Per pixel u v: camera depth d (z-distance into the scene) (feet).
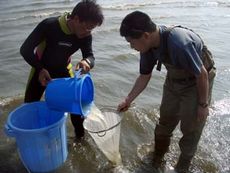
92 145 13.16
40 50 11.57
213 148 13.14
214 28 31.37
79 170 11.94
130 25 9.00
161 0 47.11
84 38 11.54
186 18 35.81
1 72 20.10
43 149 10.47
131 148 13.16
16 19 34.76
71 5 42.34
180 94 10.57
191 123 10.66
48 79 11.08
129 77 19.84
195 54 9.12
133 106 16.21
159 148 12.67
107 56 23.06
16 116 10.75
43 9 39.83
